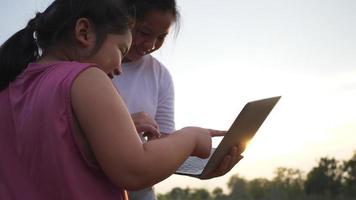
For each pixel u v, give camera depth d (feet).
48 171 4.50
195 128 5.08
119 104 4.49
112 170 4.34
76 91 4.46
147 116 7.38
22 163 4.68
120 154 4.31
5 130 4.88
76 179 4.42
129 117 4.51
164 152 4.54
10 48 5.28
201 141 5.00
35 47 5.33
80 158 4.48
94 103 4.39
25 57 5.25
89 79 4.50
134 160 4.33
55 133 4.43
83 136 4.50
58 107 4.46
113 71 5.07
